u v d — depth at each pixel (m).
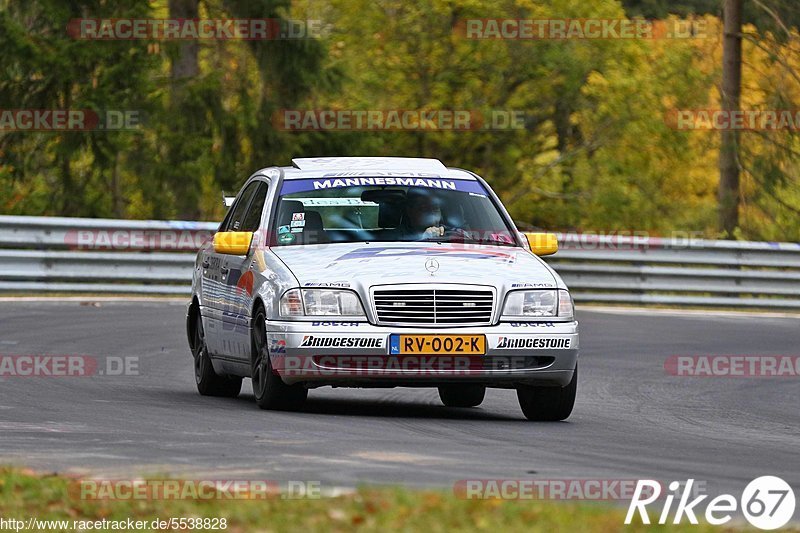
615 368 47.47
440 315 31.36
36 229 67.44
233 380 37.72
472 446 27.30
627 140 122.50
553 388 32.75
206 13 110.62
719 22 110.56
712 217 124.06
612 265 75.44
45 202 112.31
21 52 104.19
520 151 118.50
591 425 32.62
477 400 37.25
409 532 17.56
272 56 103.31
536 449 27.30
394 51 113.94
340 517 18.38
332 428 29.36
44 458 24.50
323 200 34.84
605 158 122.12
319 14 118.81
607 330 60.62
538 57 115.38
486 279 31.77
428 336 31.08
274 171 36.75
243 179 109.06
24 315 57.31
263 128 106.19
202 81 105.38
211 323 37.03
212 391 37.75
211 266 37.94
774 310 75.75
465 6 110.88
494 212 35.50
